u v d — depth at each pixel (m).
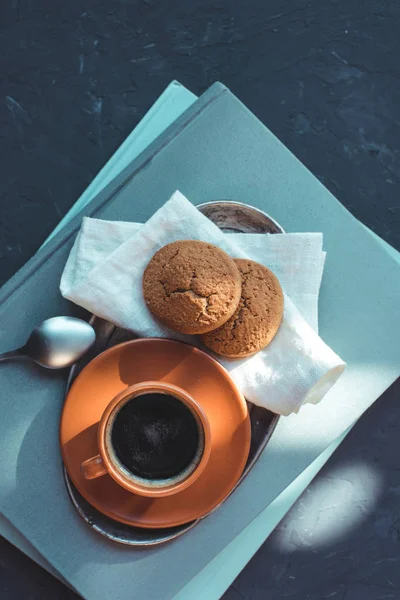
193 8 0.81
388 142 0.81
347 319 0.70
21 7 0.81
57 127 0.80
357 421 0.77
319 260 0.65
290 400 0.63
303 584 0.76
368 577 0.76
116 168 0.75
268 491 0.67
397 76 0.81
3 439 0.66
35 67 0.80
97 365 0.63
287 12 0.81
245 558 0.72
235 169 0.71
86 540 0.66
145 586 0.66
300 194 0.71
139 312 0.63
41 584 0.74
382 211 0.80
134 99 0.80
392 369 0.69
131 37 0.81
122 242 0.65
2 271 0.78
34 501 0.66
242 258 0.64
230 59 0.81
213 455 0.63
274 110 0.81
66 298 0.64
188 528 0.65
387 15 0.81
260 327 0.62
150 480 0.62
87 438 0.63
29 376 0.67
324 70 0.81
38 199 0.79
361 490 0.77
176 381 0.63
